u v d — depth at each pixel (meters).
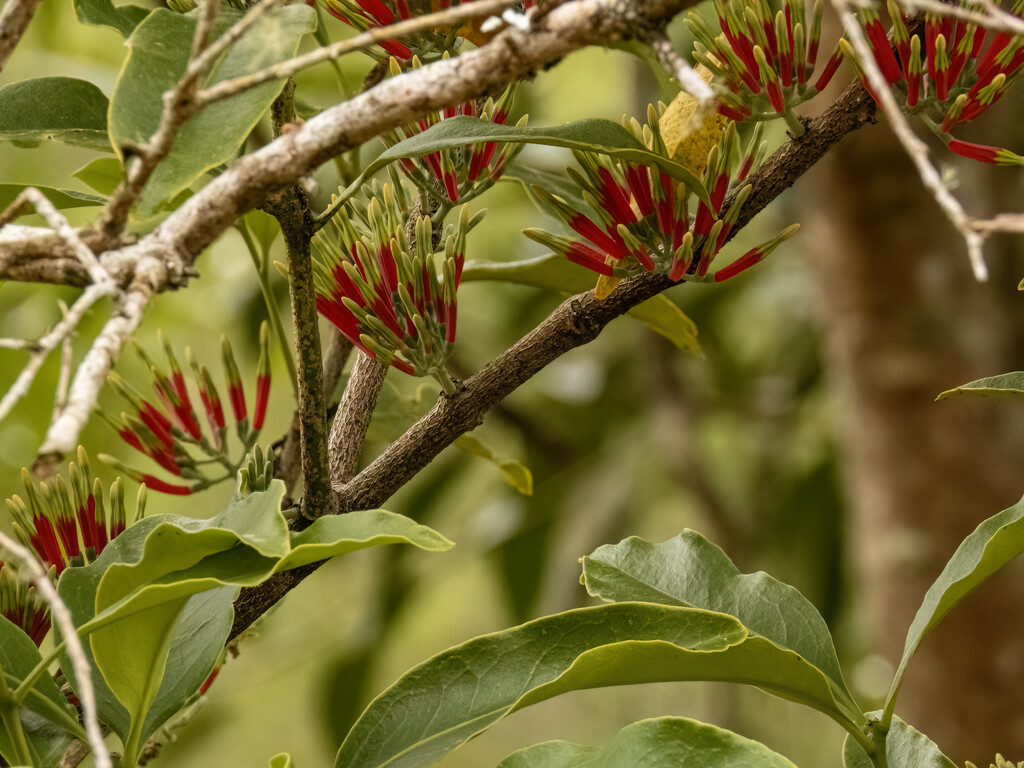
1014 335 2.65
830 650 1.59
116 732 1.56
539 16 1.45
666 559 1.62
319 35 1.70
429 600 4.66
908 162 2.59
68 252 1.45
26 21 1.47
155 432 1.71
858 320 2.71
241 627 1.59
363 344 1.58
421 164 1.61
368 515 1.49
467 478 4.07
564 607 3.69
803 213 3.04
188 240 1.46
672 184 1.54
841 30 2.10
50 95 1.60
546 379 3.79
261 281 1.73
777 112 1.54
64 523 1.60
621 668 1.53
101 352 1.42
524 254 3.72
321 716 3.53
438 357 1.57
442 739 1.54
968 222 1.42
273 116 1.55
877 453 2.71
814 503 3.55
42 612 1.59
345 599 4.12
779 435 3.75
